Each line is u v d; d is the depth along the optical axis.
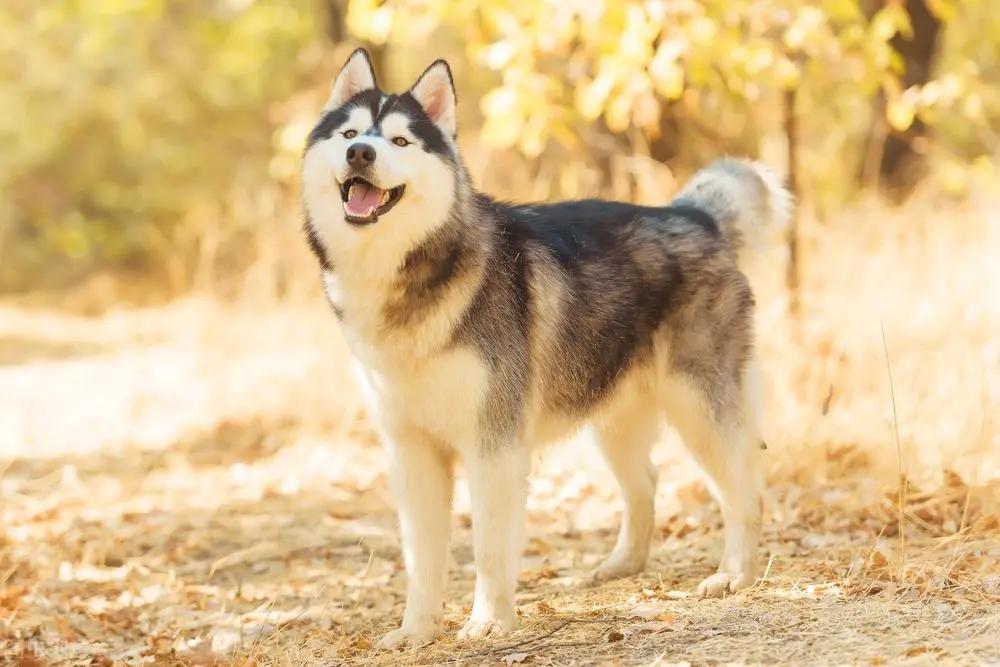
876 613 5.77
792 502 8.45
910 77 16.08
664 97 11.67
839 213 13.76
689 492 9.06
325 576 8.14
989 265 12.04
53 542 9.17
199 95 31.00
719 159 7.98
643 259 7.08
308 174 6.22
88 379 16.98
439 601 6.51
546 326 6.56
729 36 10.39
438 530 6.51
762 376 7.44
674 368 7.16
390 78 19.06
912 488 8.01
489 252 6.28
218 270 20.69
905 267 12.20
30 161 32.28
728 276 7.29
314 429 12.18
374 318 6.11
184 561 8.74
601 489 9.63
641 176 11.79
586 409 6.98
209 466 11.67
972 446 8.48
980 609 5.68
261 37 22.53
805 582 6.66
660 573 7.38
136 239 31.14
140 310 24.56
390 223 5.93
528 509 9.43
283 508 10.03
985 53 18.59
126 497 10.67
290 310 15.69
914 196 13.96
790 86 10.55
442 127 6.31
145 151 31.19
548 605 6.78
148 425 13.53
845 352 10.19
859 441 9.08
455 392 6.14
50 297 30.41
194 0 29.78
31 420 14.37
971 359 9.96
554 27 10.30
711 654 5.40
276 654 6.37
